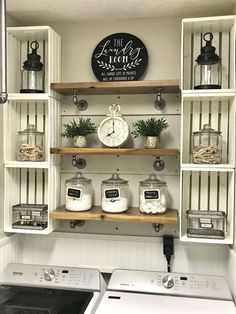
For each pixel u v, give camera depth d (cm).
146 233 185
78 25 191
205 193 178
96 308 141
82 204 173
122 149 165
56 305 146
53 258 190
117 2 166
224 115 175
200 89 164
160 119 176
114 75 185
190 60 180
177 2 165
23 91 178
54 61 180
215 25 167
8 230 175
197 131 176
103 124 171
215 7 170
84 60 190
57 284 163
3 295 155
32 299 152
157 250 181
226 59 175
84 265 187
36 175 191
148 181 171
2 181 175
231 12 174
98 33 189
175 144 181
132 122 185
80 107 189
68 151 169
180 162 165
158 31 184
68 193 175
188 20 162
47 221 177
